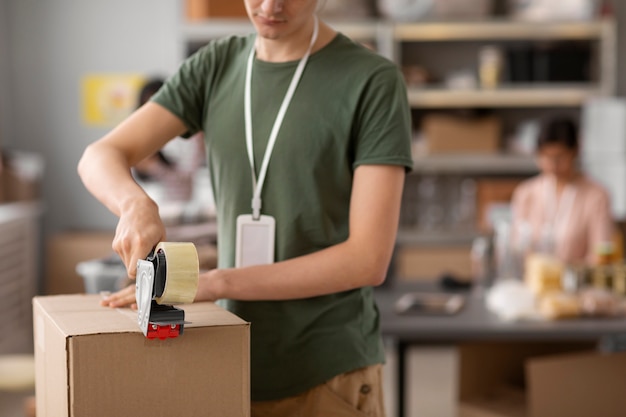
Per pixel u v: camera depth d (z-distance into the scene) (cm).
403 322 339
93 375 137
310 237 180
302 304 180
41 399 159
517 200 491
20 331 592
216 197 193
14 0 669
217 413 145
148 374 140
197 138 428
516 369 371
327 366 181
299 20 173
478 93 640
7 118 669
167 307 141
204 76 192
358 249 171
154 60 675
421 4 631
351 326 184
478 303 377
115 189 167
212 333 144
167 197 422
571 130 472
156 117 189
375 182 174
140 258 152
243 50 192
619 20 666
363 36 639
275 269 170
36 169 621
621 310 352
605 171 613
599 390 311
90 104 677
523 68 641
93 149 181
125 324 143
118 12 672
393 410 489
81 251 629
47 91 676
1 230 553
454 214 640
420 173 660
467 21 637
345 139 178
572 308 345
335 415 181
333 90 178
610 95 639
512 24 638
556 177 479
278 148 180
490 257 422
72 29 673
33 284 620
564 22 636
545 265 376
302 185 179
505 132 681
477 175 677
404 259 620
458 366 357
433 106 670
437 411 495
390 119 175
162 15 673
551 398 308
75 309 156
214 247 279
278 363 181
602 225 470
